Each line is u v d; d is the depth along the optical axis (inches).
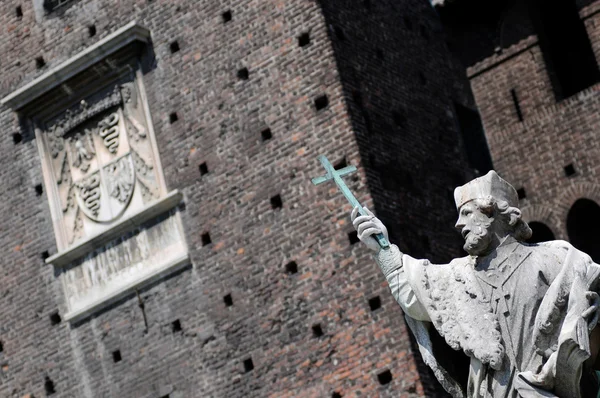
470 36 1876.2
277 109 1616.6
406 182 1616.6
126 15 1748.3
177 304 1636.3
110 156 1732.3
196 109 1672.0
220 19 1676.9
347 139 1566.2
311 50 1610.5
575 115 1804.9
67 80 1752.0
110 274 1697.8
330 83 1590.8
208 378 1598.2
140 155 1706.4
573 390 356.8
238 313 1590.8
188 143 1668.3
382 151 1601.9
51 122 1782.7
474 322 374.3
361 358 1499.8
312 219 1562.5
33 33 1827.0
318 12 1615.4
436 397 1472.7
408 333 1480.1
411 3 1809.8
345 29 1644.9
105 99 1738.4
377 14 1721.2
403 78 1712.6
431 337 387.5
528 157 1822.1
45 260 1755.7
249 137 1626.5
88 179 1742.1
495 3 1866.4
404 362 1472.7
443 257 1617.9
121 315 1678.2
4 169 1812.3
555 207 1796.3
